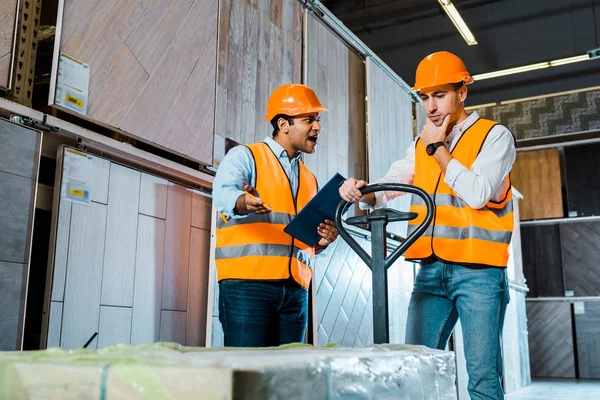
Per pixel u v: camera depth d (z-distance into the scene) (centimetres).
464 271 193
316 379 62
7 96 187
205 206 264
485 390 184
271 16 318
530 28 791
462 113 209
